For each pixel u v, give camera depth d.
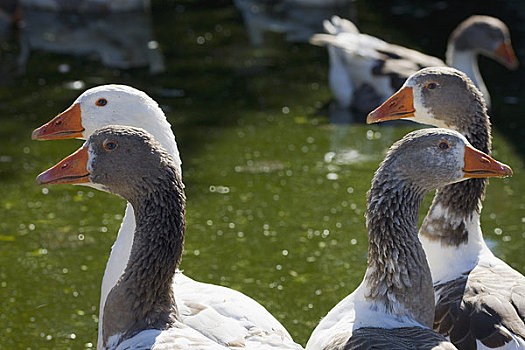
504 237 9.44
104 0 16.59
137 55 14.71
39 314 8.11
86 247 9.24
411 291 5.61
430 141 5.66
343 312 5.83
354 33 13.82
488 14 16.28
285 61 14.56
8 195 10.34
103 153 5.43
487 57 14.70
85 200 10.33
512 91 13.34
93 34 15.73
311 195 10.35
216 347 4.93
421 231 6.69
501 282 6.01
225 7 17.30
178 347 4.92
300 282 8.63
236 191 10.45
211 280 8.65
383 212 5.67
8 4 15.96
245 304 5.71
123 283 5.36
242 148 11.54
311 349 5.76
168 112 12.55
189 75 13.88
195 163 11.13
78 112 6.50
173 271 5.40
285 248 9.27
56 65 14.23
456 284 6.10
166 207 5.38
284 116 12.55
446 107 6.91
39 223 9.73
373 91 12.75
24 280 8.64
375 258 5.72
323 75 14.02
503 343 5.46
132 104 6.48
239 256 9.11
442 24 15.89
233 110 12.70
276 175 10.84
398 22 16.12
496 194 10.43
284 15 16.81
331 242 9.39
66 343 7.66
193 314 5.45
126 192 5.48
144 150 5.40
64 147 11.56
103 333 5.46
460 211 6.45
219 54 14.80
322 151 11.48
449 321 5.79
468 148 5.68
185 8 17.23
